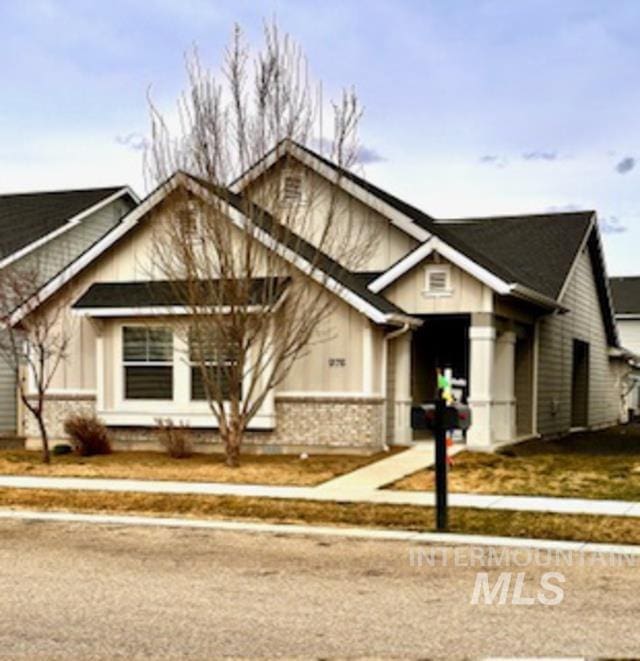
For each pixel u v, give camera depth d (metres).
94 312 18.53
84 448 18.33
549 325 23.66
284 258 17.09
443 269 18.66
